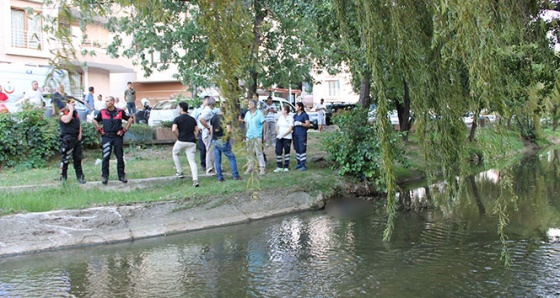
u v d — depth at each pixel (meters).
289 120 14.02
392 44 4.79
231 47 3.71
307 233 9.73
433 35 4.47
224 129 3.64
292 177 13.09
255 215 11.10
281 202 11.80
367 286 6.63
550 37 5.68
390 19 4.77
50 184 10.79
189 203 10.60
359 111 13.70
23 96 15.84
